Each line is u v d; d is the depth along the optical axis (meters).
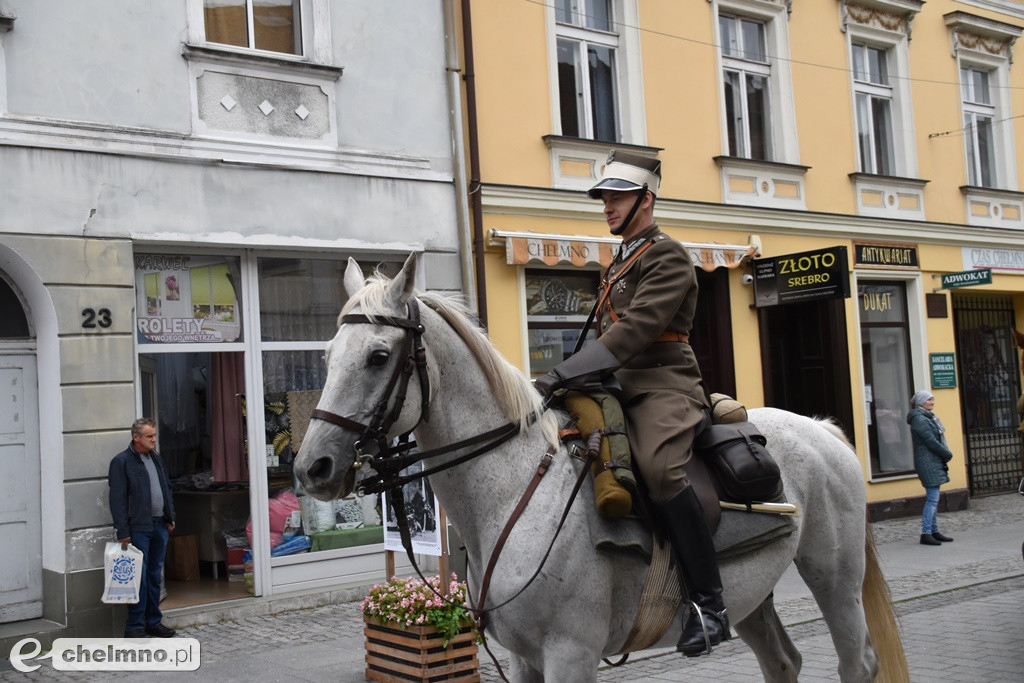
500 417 3.59
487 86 10.82
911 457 14.91
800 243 13.62
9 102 7.80
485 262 10.61
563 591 3.40
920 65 15.48
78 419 7.91
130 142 8.34
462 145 10.40
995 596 8.84
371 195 9.72
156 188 8.47
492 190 10.65
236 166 8.91
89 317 8.03
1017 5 16.94
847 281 11.80
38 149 7.87
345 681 6.60
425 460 3.51
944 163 15.68
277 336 9.50
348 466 3.16
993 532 12.80
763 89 13.77
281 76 9.27
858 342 14.09
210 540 9.70
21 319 8.19
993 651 6.82
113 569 7.66
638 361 3.88
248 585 9.21
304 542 9.49
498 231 10.52
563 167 11.35
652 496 3.56
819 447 4.48
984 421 16.70
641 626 3.62
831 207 14.06
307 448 3.14
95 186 8.13
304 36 9.62
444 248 10.19
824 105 14.14
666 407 3.72
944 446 11.99
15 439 8.04
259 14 9.41
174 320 8.86
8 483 7.98
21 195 7.77
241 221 8.91
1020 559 10.70
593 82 12.02
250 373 9.23
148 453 8.10
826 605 4.48
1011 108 16.75
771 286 12.69
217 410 9.39
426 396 3.37
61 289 7.91
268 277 9.47
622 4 12.10
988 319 17.00
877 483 14.02
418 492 6.75
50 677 6.84
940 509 14.75
